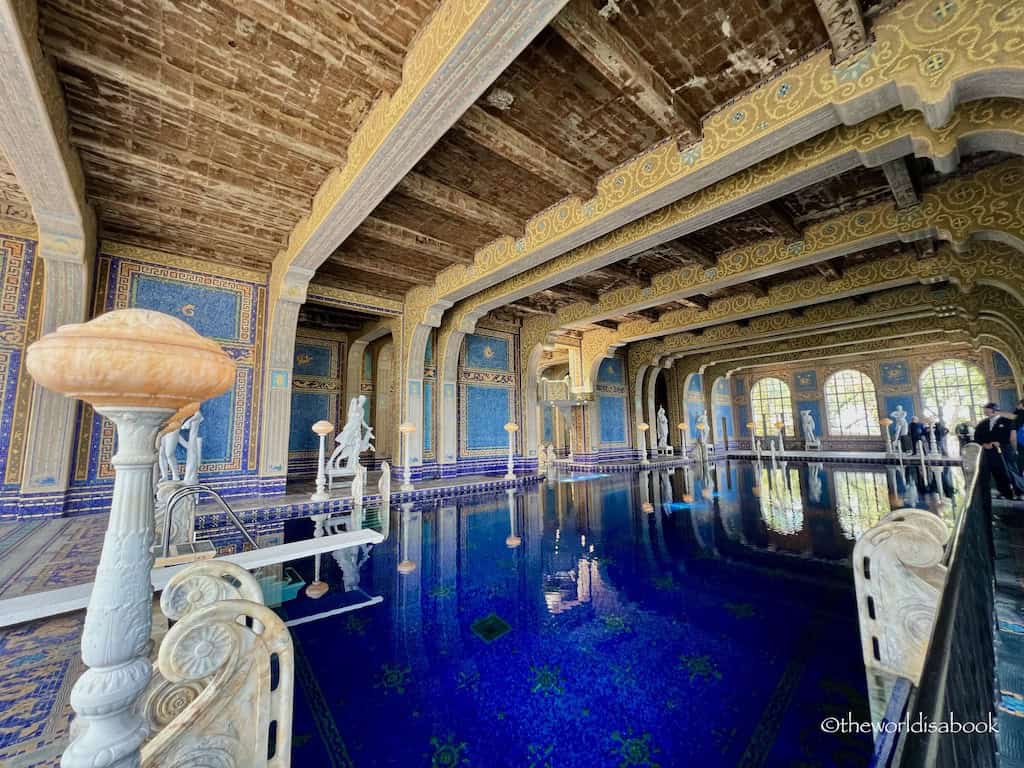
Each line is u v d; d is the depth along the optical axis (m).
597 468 10.07
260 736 0.89
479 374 8.51
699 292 6.09
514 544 3.87
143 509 0.72
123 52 2.55
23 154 2.81
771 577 2.99
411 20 2.41
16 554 2.98
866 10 2.21
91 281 4.46
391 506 5.58
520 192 4.11
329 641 2.12
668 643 2.09
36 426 4.06
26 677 1.61
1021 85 1.90
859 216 4.39
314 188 3.99
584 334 10.24
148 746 0.75
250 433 5.51
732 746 1.42
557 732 1.50
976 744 0.55
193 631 0.81
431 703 1.65
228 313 5.49
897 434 10.82
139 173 3.67
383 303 7.02
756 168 3.37
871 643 1.67
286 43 2.52
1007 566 2.47
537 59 2.56
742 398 15.88
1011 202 3.47
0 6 1.84
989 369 11.38
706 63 2.56
